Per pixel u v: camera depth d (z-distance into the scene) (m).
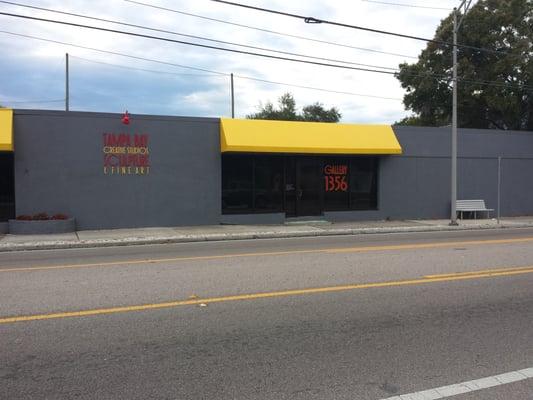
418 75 31.94
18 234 15.41
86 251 12.64
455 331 5.77
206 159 18.12
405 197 21.16
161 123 17.50
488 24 29.55
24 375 4.48
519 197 23.52
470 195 22.45
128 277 8.67
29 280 8.43
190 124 17.88
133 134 17.19
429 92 32.09
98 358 4.88
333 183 20.19
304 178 19.75
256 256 11.22
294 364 4.77
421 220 21.02
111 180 16.97
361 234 16.86
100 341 5.34
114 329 5.73
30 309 6.54
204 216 18.17
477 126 33.66
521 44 28.67
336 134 19.28
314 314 6.39
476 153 22.52
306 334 5.62
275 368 4.67
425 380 4.42
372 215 20.61
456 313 6.49
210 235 15.35
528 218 22.42
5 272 9.23
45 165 16.25
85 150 16.64
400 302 7.00
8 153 16.06
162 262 10.36
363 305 6.83
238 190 18.80
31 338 5.42
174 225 17.80
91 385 4.29
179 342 5.34
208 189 18.19
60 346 5.19
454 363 4.82
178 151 17.75
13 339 5.39
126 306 6.69
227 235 15.41
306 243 14.00
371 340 5.45
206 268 9.58
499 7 29.86
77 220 16.64
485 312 6.55
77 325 5.87
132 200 17.25
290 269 9.45
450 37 30.78
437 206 21.77
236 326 5.89
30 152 16.08
